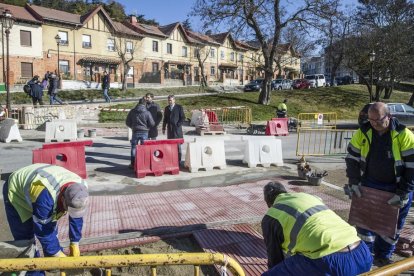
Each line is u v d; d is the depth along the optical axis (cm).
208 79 5503
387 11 2947
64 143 794
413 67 2883
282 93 3150
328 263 249
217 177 853
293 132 1830
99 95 3053
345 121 2559
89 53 4056
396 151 395
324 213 271
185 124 1962
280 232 272
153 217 575
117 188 752
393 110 1969
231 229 535
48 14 3747
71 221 335
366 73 3177
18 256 295
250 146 969
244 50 6050
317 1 2394
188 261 229
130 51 4453
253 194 706
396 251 476
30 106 1706
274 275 268
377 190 410
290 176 866
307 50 3397
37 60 3606
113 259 221
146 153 841
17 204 334
